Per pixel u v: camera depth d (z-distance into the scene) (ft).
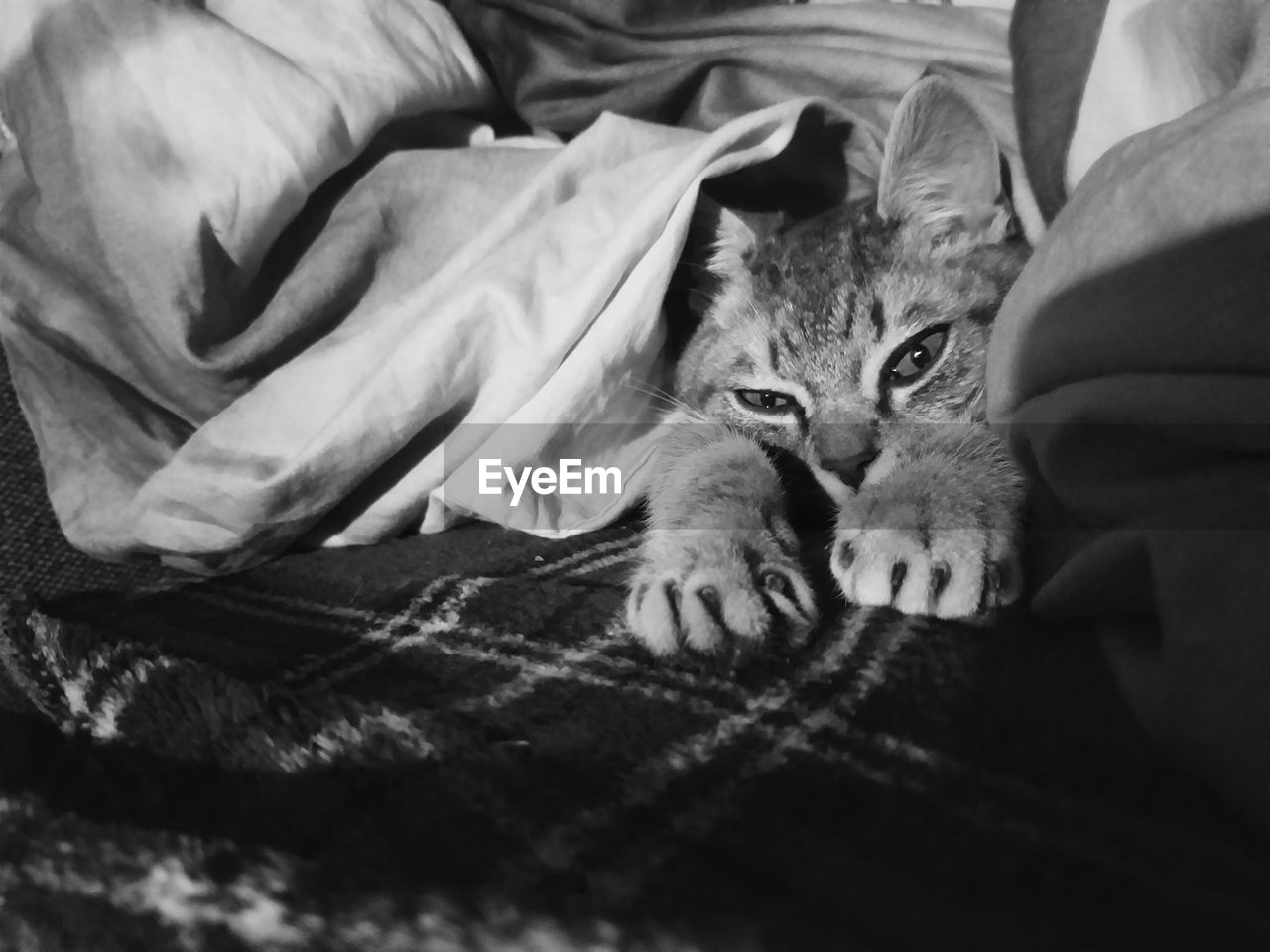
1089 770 0.54
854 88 0.97
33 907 0.54
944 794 0.54
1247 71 0.70
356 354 0.82
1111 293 0.62
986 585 0.67
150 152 0.81
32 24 0.82
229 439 0.81
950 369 0.89
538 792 0.56
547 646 0.70
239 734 0.62
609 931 0.48
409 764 0.59
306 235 0.88
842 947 0.45
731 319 0.98
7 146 0.90
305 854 0.54
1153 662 0.56
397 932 0.50
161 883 0.54
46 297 0.84
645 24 1.02
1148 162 0.64
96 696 0.68
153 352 0.84
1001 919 0.46
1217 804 0.52
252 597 0.80
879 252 0.93
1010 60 0.92
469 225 0.90
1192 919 0.45
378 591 0.79
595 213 0.85
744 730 0.60
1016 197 0.92
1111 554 0.58
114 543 0.84
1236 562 0.53
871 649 0.66
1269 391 0.54
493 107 1.05
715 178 0.96
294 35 0.89
